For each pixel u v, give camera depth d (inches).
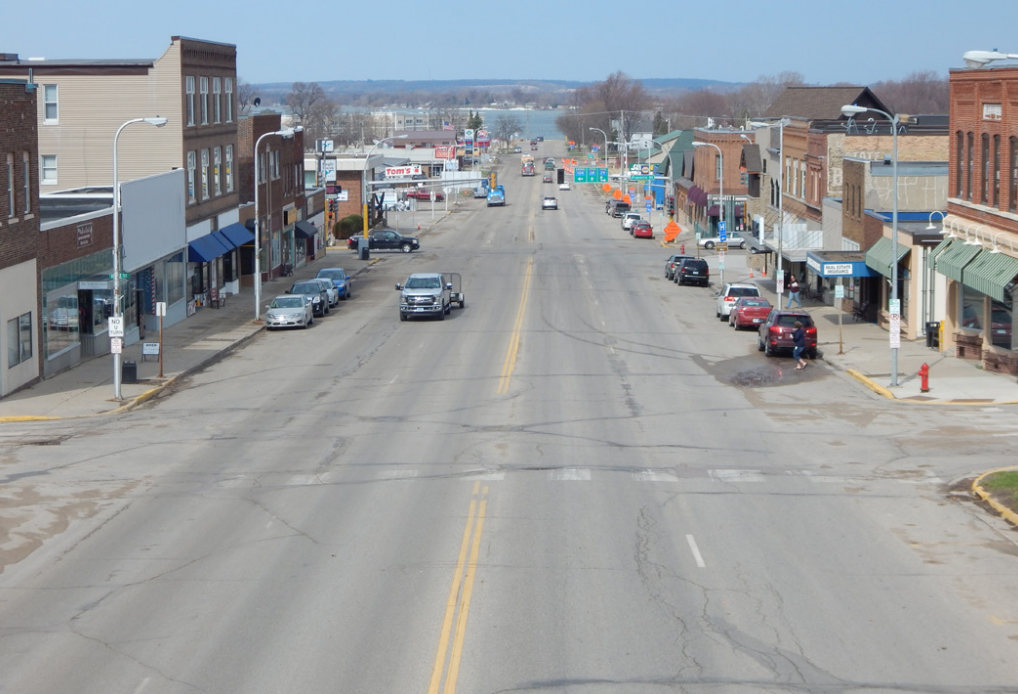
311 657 517.3
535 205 5861.2
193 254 2080.5
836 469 926.4
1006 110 1355.8
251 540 721.0
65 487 876.6
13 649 534.6
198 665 510.0
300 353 1652.3
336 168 4503.0
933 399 1242.6
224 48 2324.1
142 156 2065.7
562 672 496.7
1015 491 818.2
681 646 529.3
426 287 2027.6
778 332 1547.7
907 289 1720.0
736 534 731.4
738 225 3708.2
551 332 1843.0
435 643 533.3
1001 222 1374.3
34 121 1373.0
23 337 1349.7
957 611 582.2
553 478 890.1
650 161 6269.7
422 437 1059.9
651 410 1197.1
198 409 1235.2
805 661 511.8
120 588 626.5
